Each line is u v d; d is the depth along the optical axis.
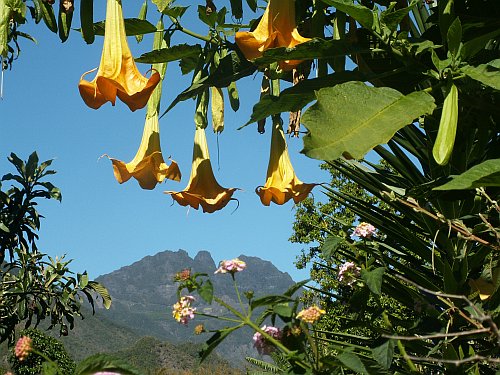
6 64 2.56
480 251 2.64
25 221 12.92
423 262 3.08
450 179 2.29
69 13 2.76
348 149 1.94
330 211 13.28
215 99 3.19
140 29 3.01
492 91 2.45
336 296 2.73
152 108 3.11
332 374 1.82
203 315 1.81
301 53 2.56
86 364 1.52
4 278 12.62
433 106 2.07
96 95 2.59
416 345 2.46
